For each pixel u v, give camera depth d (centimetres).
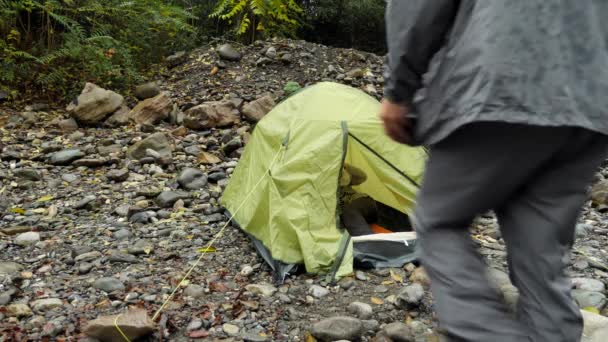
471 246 143
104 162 520
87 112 618
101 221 410
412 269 330
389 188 388
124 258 340
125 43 745
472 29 131
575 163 138
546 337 139
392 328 258
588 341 242
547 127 128
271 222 341
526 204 142
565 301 139
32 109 647
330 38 1164
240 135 593
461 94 131
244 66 781
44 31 727
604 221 439
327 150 358
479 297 137
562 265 141
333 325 258
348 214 392
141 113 635
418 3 134
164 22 784
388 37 141
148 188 474
